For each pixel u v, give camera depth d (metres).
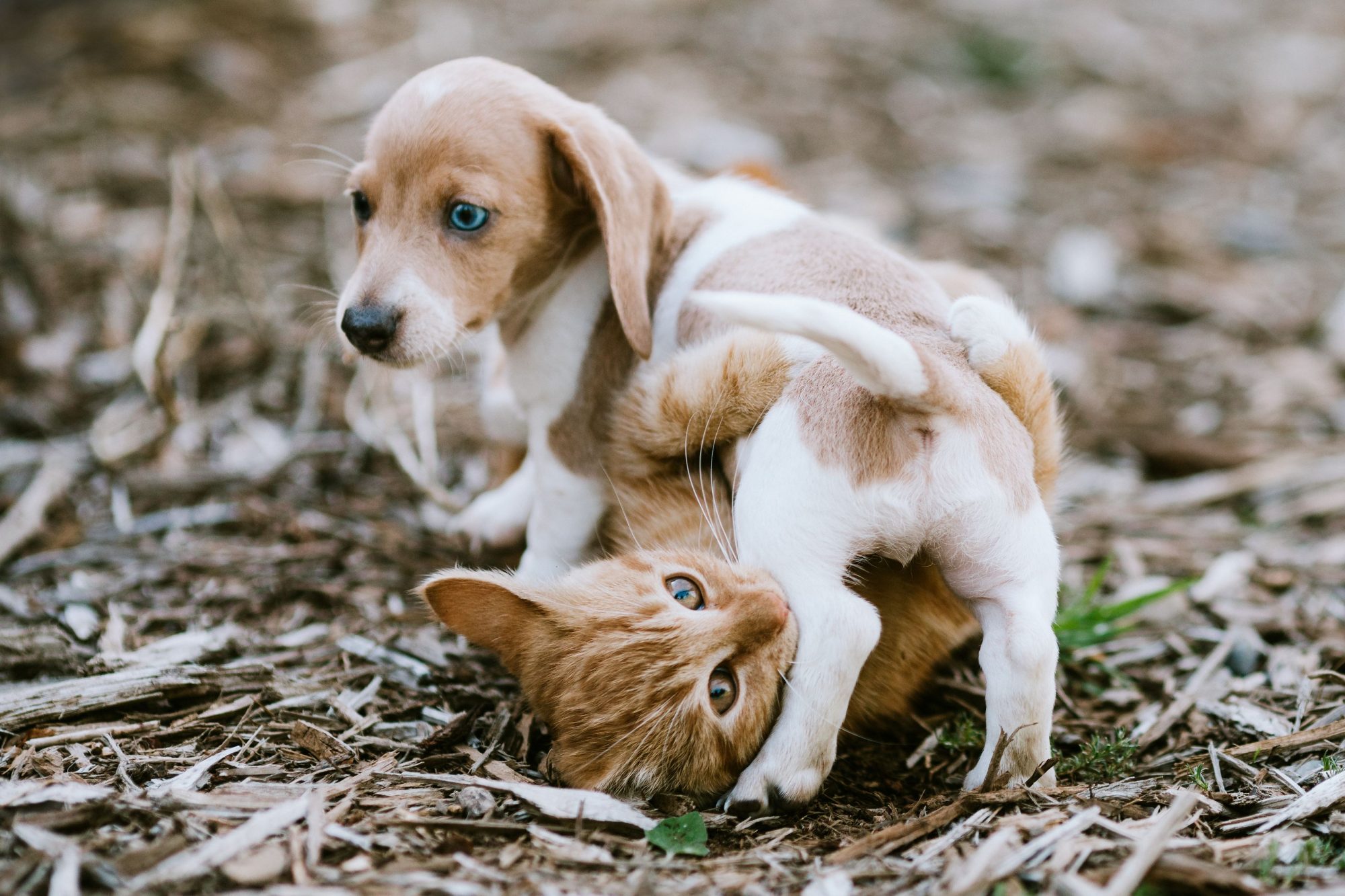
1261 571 4.03
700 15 8.27
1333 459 4.77
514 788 2.74
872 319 3.01
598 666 2.82
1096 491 4.67
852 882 2.45
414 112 3.14
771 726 2.85
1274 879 2.41
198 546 4.04
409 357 3.11
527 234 3.23
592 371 3.46
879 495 2.76
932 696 3.38
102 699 3.06
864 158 7.07
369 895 2.34
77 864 2.38
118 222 5.78
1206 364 5.56
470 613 2.95
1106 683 3.49
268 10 7.75
